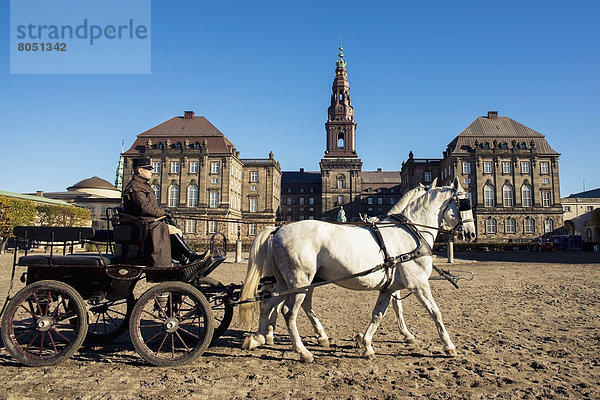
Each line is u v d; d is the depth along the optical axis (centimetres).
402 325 754
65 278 649
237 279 1889
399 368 598
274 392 502
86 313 621
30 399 477
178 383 532
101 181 9444
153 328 859
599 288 1516
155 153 7400
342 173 9819
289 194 11519
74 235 637
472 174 7194
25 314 983
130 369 591
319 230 654
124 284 678
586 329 855
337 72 10438
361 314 1034
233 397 486
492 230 6938
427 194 763
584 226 7269
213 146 7475
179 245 716
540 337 786
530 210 6944
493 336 795
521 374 573
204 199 7288
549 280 1816
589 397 490
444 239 6131
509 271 2319
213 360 638
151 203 652
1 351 671
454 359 641
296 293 639
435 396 491
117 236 645
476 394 498
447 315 1016
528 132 7362
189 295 621
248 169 8538
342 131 10131
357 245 648
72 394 493
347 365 612
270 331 739
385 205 10650
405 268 667
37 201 6762
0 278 1798
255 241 673
